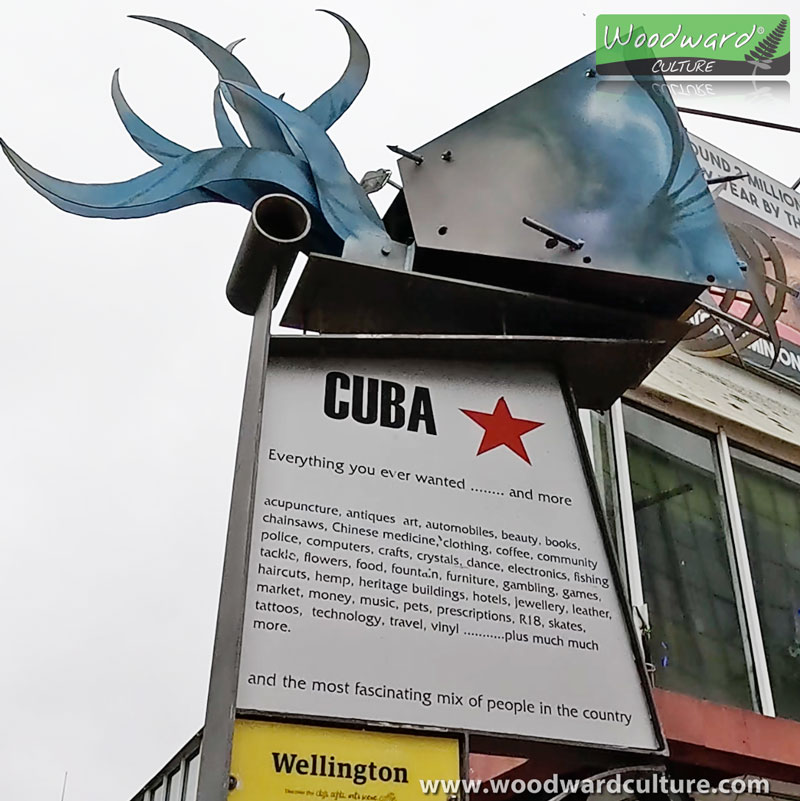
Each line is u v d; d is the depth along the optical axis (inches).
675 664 250.5
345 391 161.0
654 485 275.4
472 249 173.9
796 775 223.0
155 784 335.0
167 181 171.2
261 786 122.4
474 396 169.9
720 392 306.7
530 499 161.2
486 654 142.8
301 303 174.4
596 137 188.2
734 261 180.4
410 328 182.1
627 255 175.6
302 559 142.0
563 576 154.4
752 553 283.7
